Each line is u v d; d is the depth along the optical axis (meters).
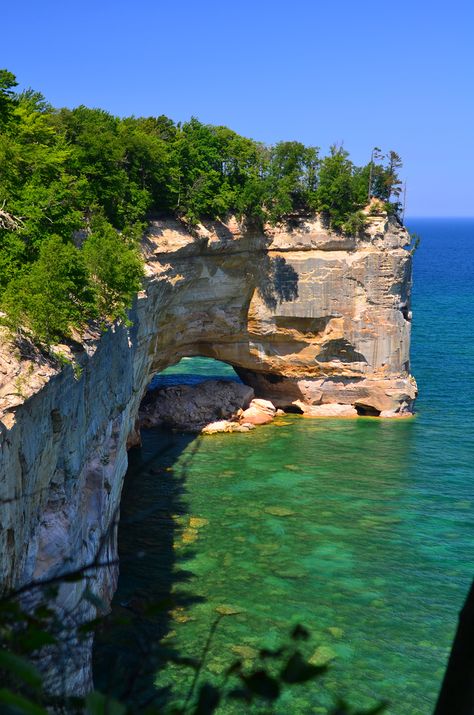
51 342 31.64
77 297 38.62
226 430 70.50
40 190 39.84
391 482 57.03
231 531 48.19
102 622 6.31
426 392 85.06
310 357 77.25
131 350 48.69
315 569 43.19
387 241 75.81
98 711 5.01
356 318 75.75
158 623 36.97
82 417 33.75
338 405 78.06
